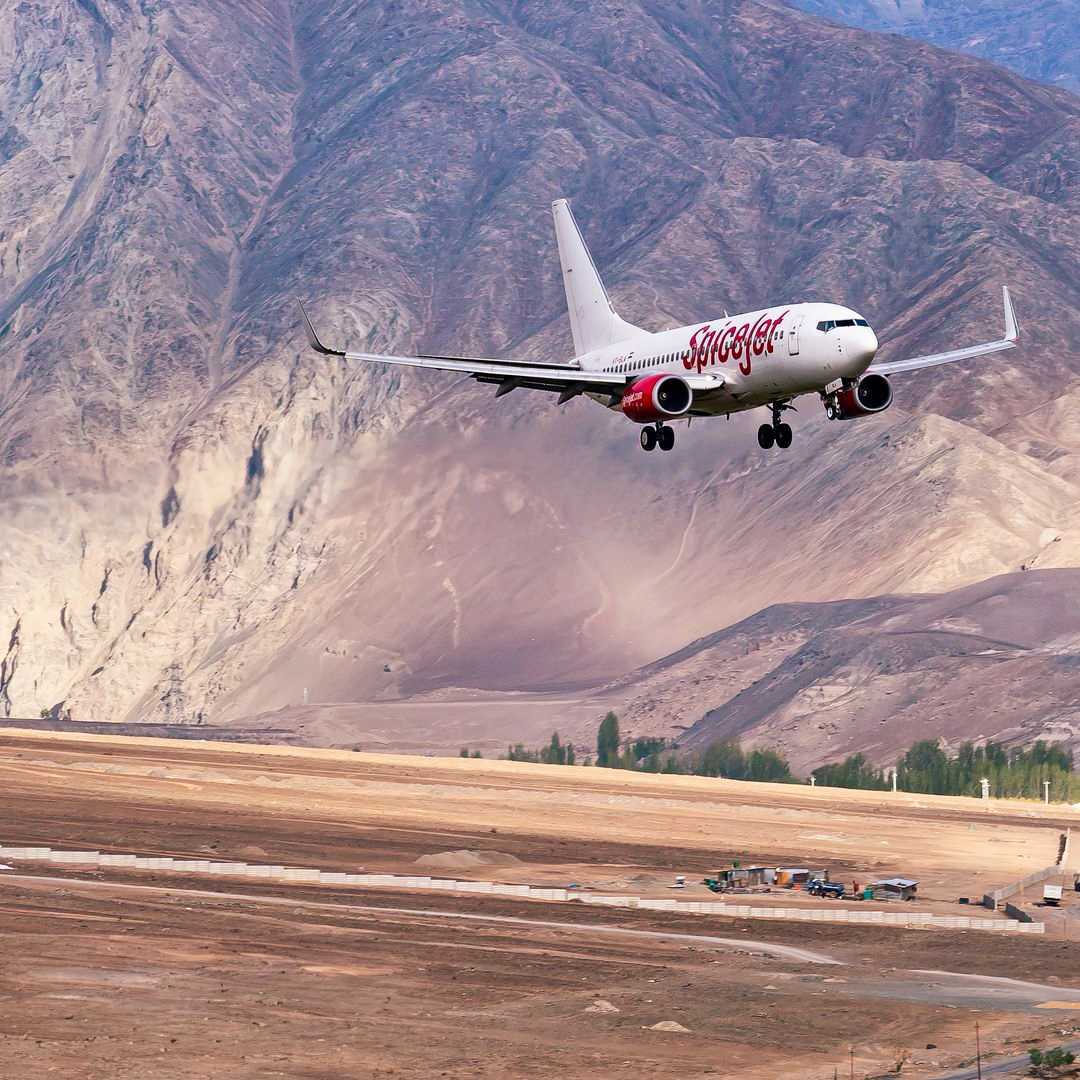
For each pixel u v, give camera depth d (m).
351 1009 165.38
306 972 184.38
